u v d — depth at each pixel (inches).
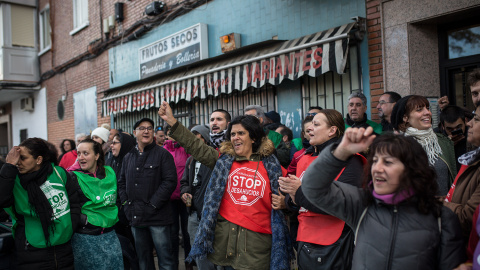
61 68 470.9
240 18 257.6
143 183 153.8
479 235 64.6
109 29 385.1
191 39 284.5
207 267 139.5
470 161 80.0
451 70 181.5
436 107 179.3
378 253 68.5
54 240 117.2
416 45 177.3
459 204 78.0
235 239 110.4
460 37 176.6
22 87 515.2
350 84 200.4
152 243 160.7
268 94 243.4
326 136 103.0
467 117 127.1
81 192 129.0
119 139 190.7
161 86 302.4
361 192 76.4
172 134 125.1
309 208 93.4
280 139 167.9
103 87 400.2
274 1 235.9
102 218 131.3
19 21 514.3
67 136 470.6
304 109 223.0
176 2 309.4
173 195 178.5
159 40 316.2
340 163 69.0
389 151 67.5
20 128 590.2
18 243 117.2
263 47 234.2
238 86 235.8
